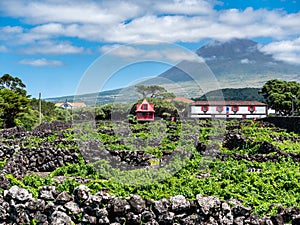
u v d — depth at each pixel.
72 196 14.20
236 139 34.66
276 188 18.09
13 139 37.00
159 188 17.38
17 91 95.19
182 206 13.33
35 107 94.38
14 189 14.53
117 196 14.18
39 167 26.56
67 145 30.28
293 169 22.56
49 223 13.93
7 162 23.52
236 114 89.50
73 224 13.69
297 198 16.33
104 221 13.47
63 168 24.23
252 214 13.23
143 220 13.32
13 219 14.43
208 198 13.49
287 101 115.94
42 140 35.16
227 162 25.41
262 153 30.42
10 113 66.38
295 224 12.84
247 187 17.84
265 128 45.38
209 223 13.14
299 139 36.94
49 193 14.29
